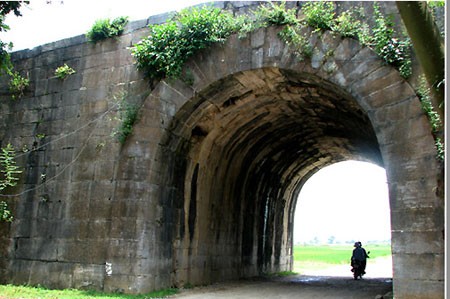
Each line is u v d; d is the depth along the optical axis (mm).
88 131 12734
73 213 12352
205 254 14297
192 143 13172
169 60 11844
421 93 9508
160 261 11883
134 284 11102
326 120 14914
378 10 10445
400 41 10047
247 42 11391
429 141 9234
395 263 9102
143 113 12094
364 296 12445
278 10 11070
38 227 12766
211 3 12102
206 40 11625
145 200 11594
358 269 19531
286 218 23312
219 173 15125
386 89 9891
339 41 10531
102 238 11797
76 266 11906
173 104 11891
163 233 12102
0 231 13242
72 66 13477
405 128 9555
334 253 59344
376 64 10086
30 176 13289
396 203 9344
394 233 9234
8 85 14227
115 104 12523
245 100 12812
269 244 20344
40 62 14000
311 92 12188
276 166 19078
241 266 16969
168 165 12391
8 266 12867
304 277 20094
